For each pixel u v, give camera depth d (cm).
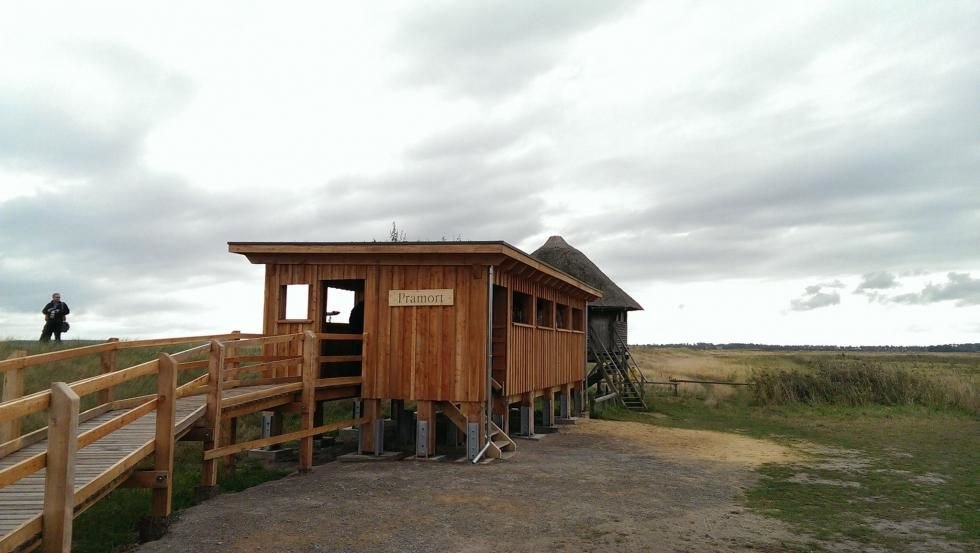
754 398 2595
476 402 1298
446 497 977
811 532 837
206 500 943
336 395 1302
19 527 521
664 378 3322
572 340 2136
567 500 977
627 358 2748
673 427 1986
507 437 1419
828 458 1438
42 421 1392
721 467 1304
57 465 553
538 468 1238
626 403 2512
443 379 1309
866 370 2631
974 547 784
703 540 788
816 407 2448
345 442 1608
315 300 1373
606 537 789
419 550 726
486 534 792
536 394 1753
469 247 1263
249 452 1395
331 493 990
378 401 1359
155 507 782
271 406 1134
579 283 1961
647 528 833
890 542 800
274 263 1405
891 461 1405
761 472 1261
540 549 739
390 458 1312
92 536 840
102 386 648
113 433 883
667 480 1152
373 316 1357
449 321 1315
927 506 995
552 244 2794
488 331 1296
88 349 998
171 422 797
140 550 721
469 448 1302
